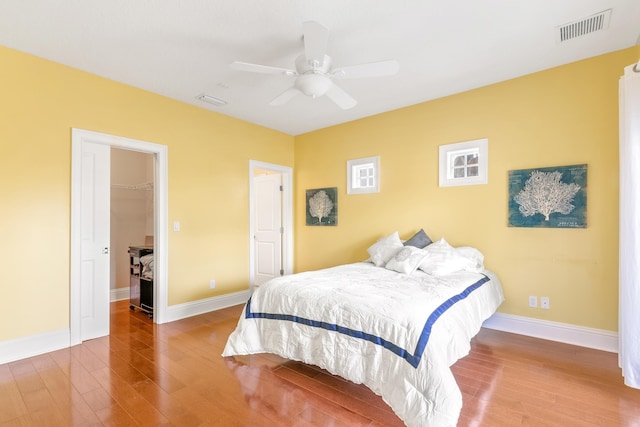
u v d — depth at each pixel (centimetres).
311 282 269
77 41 254
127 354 275
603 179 279
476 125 347
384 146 421
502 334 317
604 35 250
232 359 266
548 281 304
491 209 337
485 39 254
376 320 197
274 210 544
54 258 282
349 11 218
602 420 182
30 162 270
